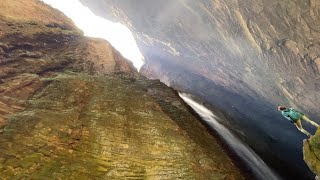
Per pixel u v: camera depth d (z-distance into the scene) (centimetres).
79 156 842
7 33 1386
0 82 1091
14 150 800
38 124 908
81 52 1672
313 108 1852
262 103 2250
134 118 1056
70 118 976
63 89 1155
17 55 1320
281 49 1677
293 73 1756
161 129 1027
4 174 725
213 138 1239
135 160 869
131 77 1627
